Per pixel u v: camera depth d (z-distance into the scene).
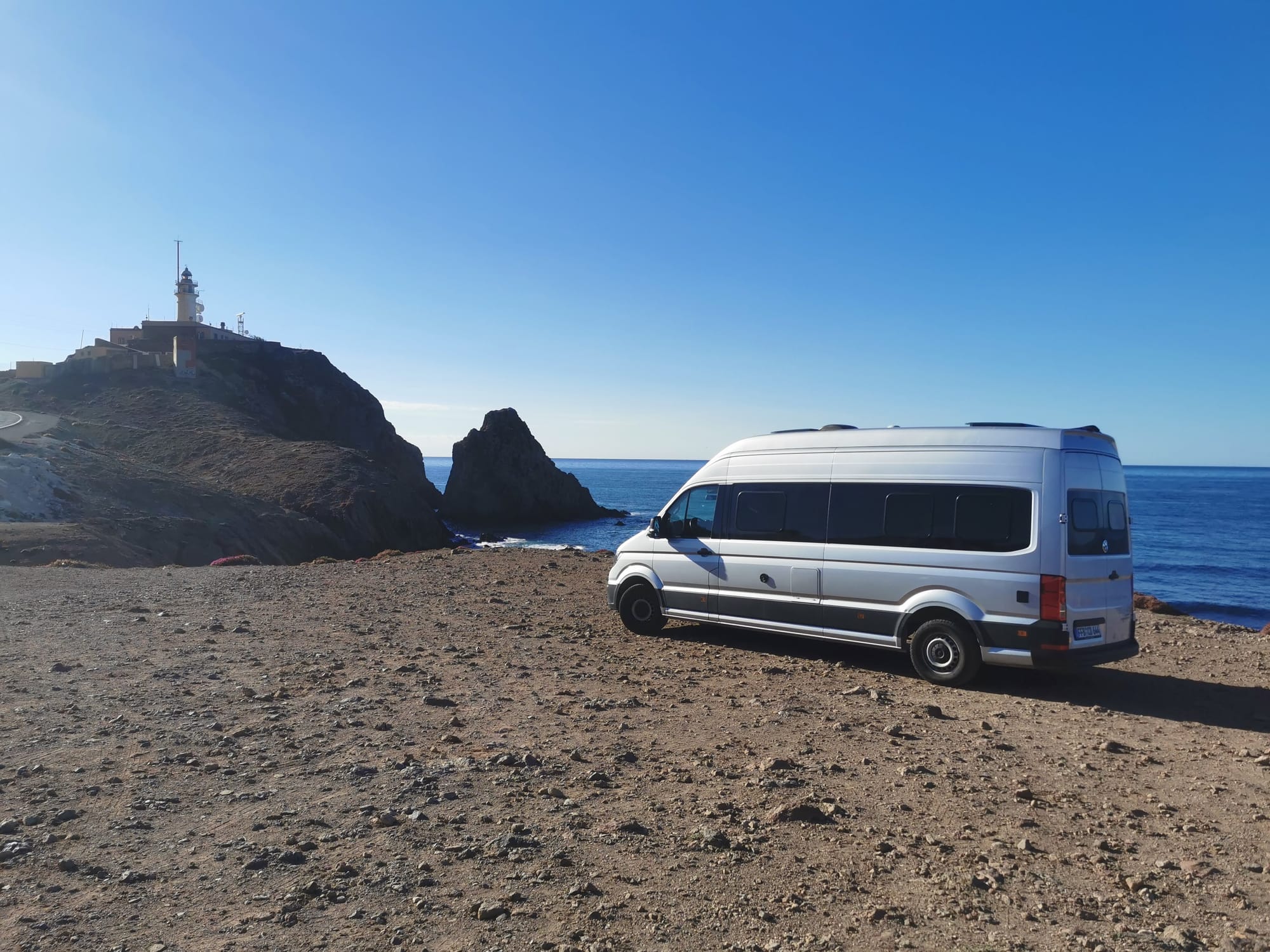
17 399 76.81
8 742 6.07
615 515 95.56
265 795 5.10
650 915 3.68
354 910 3.67
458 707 7.30
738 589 10.39
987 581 8.50
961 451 9.00
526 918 3.63
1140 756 6.42
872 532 9.37
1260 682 9.18
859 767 5.90
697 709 7.44
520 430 87.94
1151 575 46.78
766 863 4.26
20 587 15.55
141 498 44.72
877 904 3.83
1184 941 3.54
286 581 16.34
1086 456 8.69
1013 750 6.48
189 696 7.48
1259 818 5.11
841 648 10.54
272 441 68.12
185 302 101.44
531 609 13.20
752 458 10.63
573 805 5.02
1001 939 3.54
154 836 4.46
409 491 63.03
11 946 3.29
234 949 3.31
